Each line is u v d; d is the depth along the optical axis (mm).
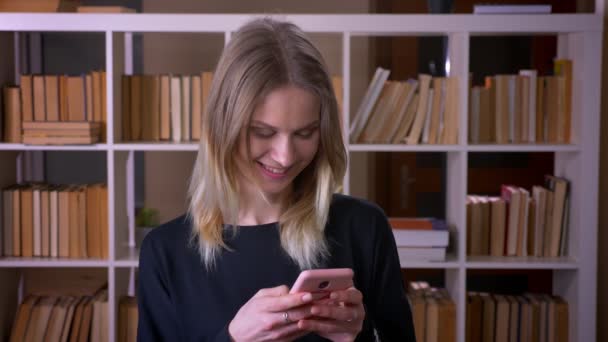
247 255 1388
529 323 3002
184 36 4145
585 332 2896
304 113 1247
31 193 2912
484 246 2984
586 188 2850
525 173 4426
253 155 1282
